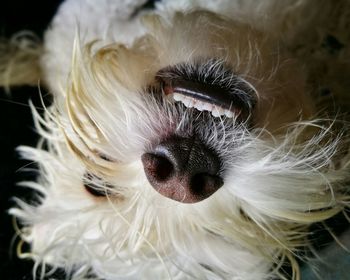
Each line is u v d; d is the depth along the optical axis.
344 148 0.16
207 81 0.14
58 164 0.19
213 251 0.17
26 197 0.25
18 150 0.25
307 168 0.15
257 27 0.17
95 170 0.16
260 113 0.14
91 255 0.19
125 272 0.19
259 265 0.18
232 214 0.16
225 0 0.19
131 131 0.15
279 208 0.16
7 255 0.24
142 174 0.16
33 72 0.26
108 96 0.15
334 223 0.18
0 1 0.27
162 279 0.19
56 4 0.27
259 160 0.14
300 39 0.19
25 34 0.27
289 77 0.16
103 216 0.18
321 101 0.18
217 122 0.14
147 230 0.17
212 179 0.14
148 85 0.15
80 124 0.16
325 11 0.20
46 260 0.21
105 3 0.22
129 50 0.15
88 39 0.21
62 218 0.19
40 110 0.26
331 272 0.17
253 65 0.15
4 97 0.26
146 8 0.22
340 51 0.20
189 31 0.15
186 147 0.14
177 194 0.14
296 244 0.17
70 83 0.16
